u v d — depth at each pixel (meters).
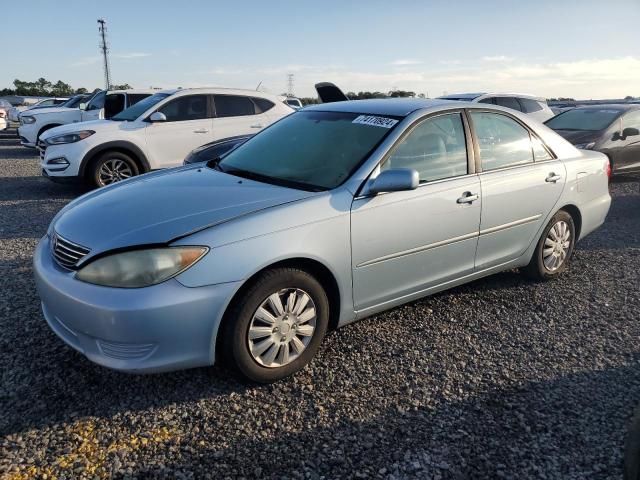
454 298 4.34
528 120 4.43
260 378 2.99
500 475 2.41
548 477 2.41
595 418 2.83
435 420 2.78
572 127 10.33
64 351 3.30
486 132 4.05
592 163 4.80
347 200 3.17
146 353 2.67
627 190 9.49
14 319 3.69
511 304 4.25
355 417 2.79
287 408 2.85
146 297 2.58
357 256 3.22
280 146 3.93
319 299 3.12
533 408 2.90
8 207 7.39
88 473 2.34
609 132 9.66
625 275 4.98
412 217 3.44
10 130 24.52
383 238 3.31
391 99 4.23
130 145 8.48
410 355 3.43
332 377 3.16
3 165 12.02
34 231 6.08
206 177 3.61
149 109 8.80
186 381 3.06
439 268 3.74
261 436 2.62
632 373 3.29
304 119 4.19
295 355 3.11
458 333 3.75
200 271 2.67
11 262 4.88
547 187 4.34
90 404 2.81
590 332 3.82
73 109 14.66
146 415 2.75
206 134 9.12
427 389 3.06
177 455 2.47
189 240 2.69
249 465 2.42
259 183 3.41
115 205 3.15
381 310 3.55
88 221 3.00
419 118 3.65
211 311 2.71
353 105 4.11
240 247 2.77
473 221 3.82
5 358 3.19
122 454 2.46
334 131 3.80
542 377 3.22
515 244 4.26
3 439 2.52
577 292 4.53
